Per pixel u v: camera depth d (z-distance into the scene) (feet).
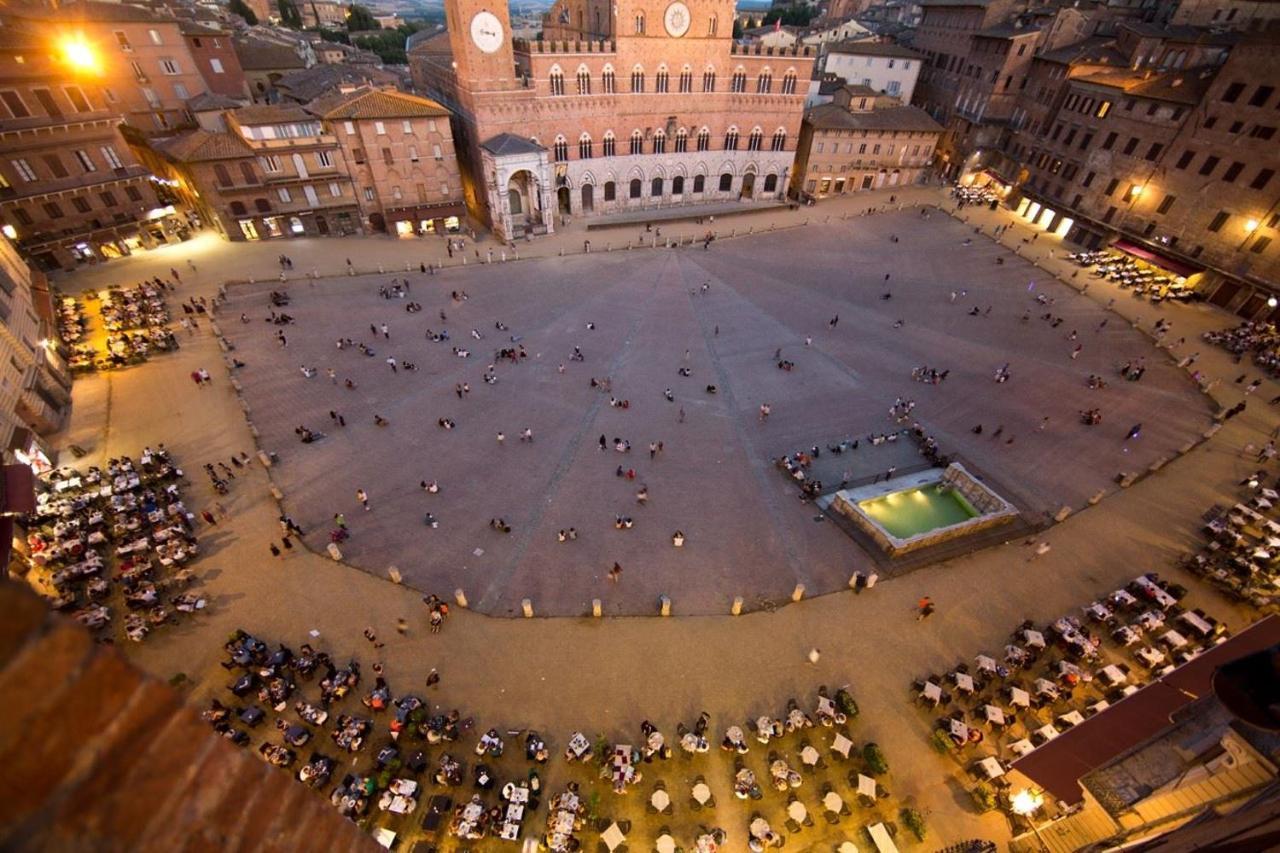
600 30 268.82
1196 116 200.75
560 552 115.34
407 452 138.41
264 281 204.95
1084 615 105.29
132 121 239.09
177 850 11.69
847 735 88.07
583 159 264.11
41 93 181.47
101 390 150.20
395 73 348.38
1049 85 265.75
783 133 287.48
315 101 234.79
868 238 264.72
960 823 79.46
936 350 185.78
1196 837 33.04
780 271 236.22
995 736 88.58
